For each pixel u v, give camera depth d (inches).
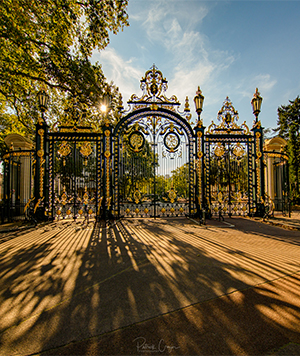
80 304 113.7
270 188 485.4
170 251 206.2
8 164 394.3
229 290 128.2
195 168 410.9
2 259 184.7
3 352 79.7
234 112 440.5
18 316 103.3
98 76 542.0
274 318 100.7
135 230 305.7
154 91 415.5
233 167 443.8
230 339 86.5
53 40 466.6
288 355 77.9
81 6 456.4
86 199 395.5
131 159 422.3
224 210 430.3
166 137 428.1
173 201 423.8
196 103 417.7
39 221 368.5
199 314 104.0
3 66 428.8
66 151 405.1
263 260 180.2
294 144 836.6
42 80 489.7
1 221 373.7
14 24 380.8
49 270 160.1
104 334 90.2
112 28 474.9
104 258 187.2
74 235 276.4
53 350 81.2
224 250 208.7
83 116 419.5
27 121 568.7
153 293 125.0
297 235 273.3
